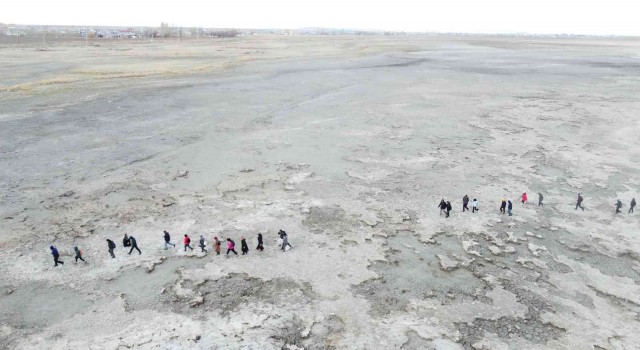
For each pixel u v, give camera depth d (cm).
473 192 3412
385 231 2798
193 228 2775
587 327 1934
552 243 2678
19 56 12088
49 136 4600
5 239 2600
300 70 10312
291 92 7356
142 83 7881
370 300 2100
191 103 6316
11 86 7212
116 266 2348
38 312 1983
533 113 5966
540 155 4253
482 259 2494
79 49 15100
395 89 7850
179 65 10588
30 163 3828
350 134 4897
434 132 5019
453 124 5378
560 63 12825
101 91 7025
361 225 2867
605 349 1802
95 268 2328
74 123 5109
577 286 2244
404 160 4088
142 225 2802
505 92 7638
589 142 4659
